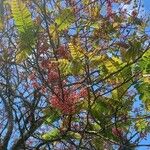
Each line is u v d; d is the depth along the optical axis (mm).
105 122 6035
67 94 5949
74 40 6055
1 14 6383
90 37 6410
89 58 5465
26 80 8477
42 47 5777
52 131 7176
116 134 6332
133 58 5457
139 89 5605
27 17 5008
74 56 5398
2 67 7270
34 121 7777
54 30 5652
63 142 7301
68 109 5961
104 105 6027
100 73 5668
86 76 5574
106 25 6539
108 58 5520
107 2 6777
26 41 5246
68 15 5555
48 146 7637
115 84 5883
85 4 6891
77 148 6387
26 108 8484
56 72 5883
